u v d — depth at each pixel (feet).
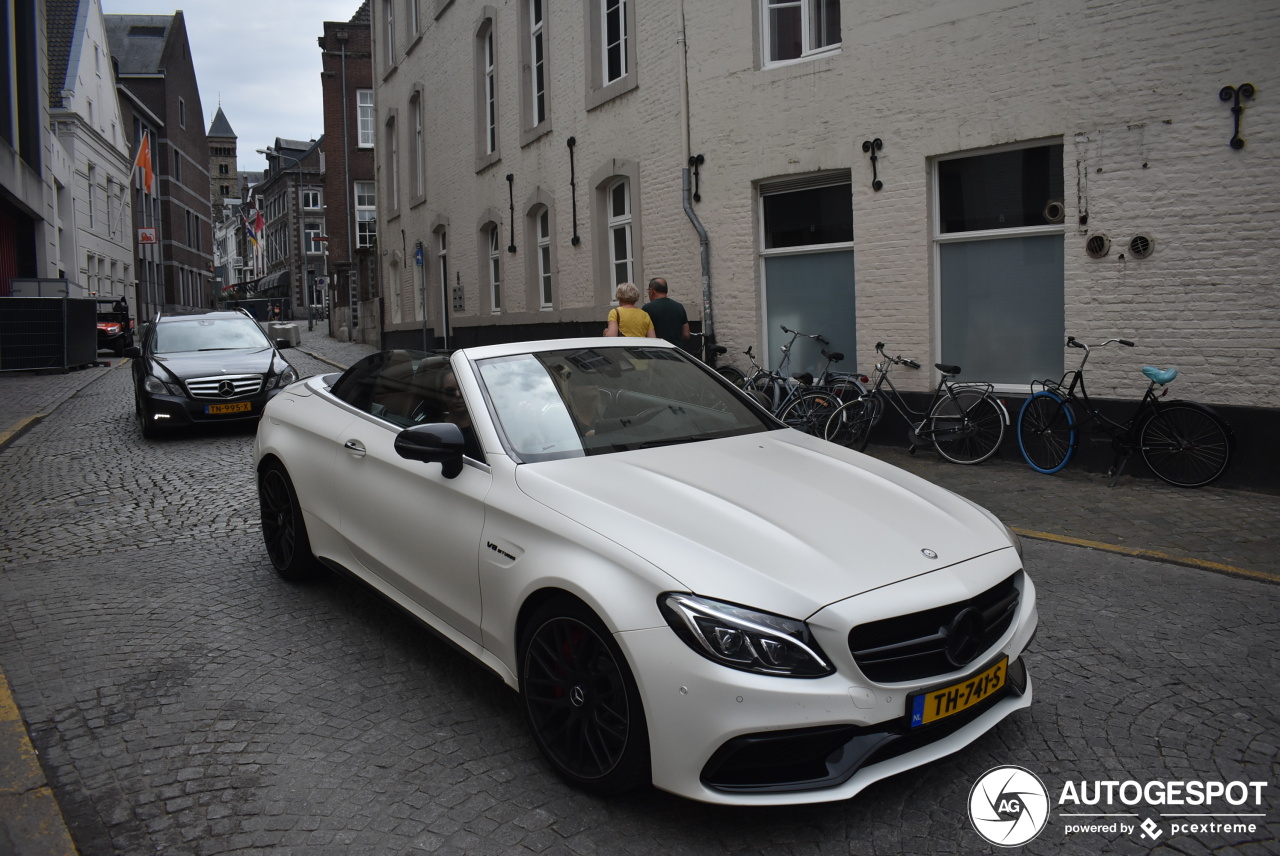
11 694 12.88
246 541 20.99
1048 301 28.35
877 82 30.91
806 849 9.12
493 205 57.36
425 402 14.11
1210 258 24.54
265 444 17.70
